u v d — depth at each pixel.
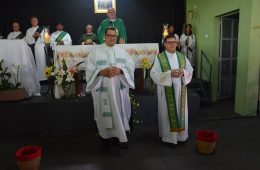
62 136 3.70
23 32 6.54
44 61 5.67
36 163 2.55
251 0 4.32
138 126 4.00
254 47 4.45
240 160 2.87
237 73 4.77
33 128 3.76
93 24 6.79
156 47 3.88
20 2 6.46
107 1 6.74
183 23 6.95
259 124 4.13
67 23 6.69
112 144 3.29
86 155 3.06
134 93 4.13
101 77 2.98
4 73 3.74
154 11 6.91
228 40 5.83
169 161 2.87
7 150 3.25
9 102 3.70
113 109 3.00
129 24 6.90
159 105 3.29
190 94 4.28
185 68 3.22
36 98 3.98
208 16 5.81
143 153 3.08
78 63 3.79
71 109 3.80
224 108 5.18
